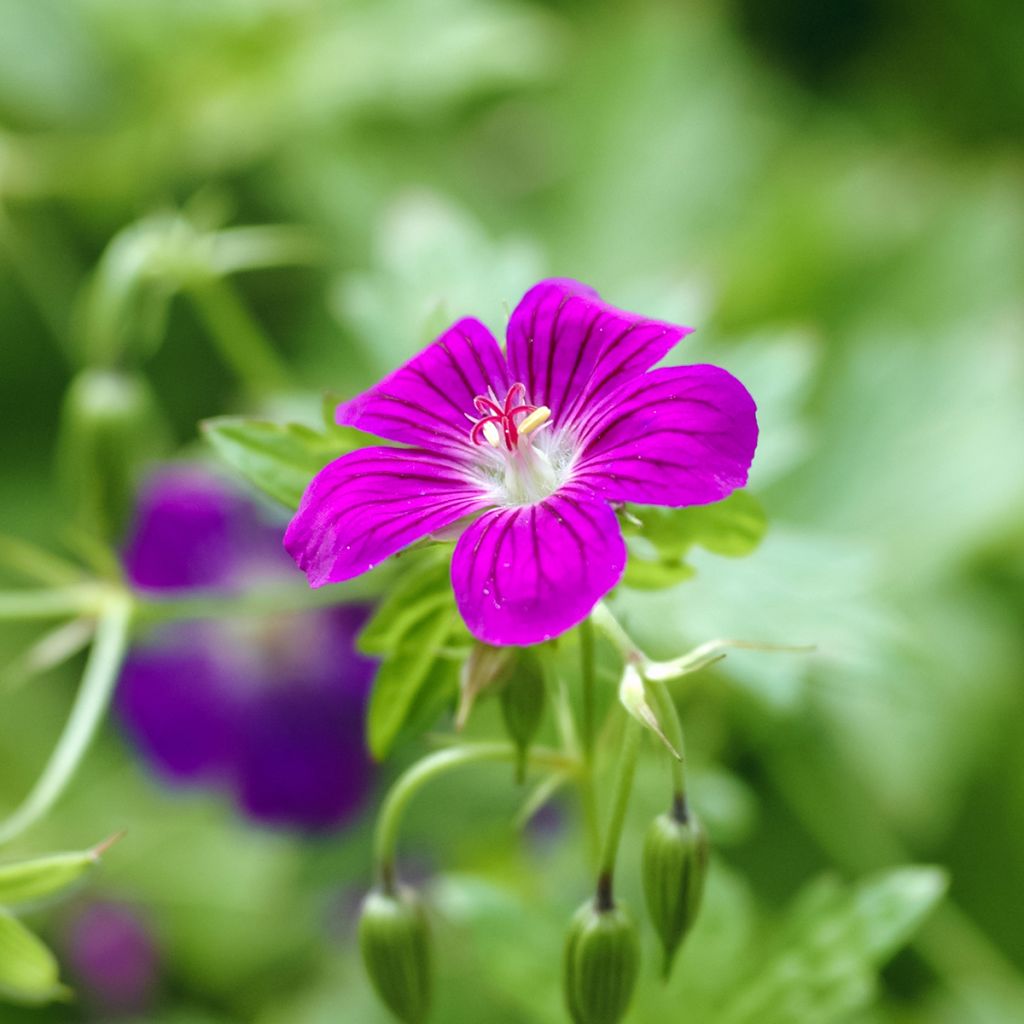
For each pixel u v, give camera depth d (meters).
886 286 0.43
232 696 0.38
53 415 0.46
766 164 0.47
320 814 0.37
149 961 0.39
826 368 0.39
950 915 0.37
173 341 0.45
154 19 0.43
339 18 0.43
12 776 0.41
